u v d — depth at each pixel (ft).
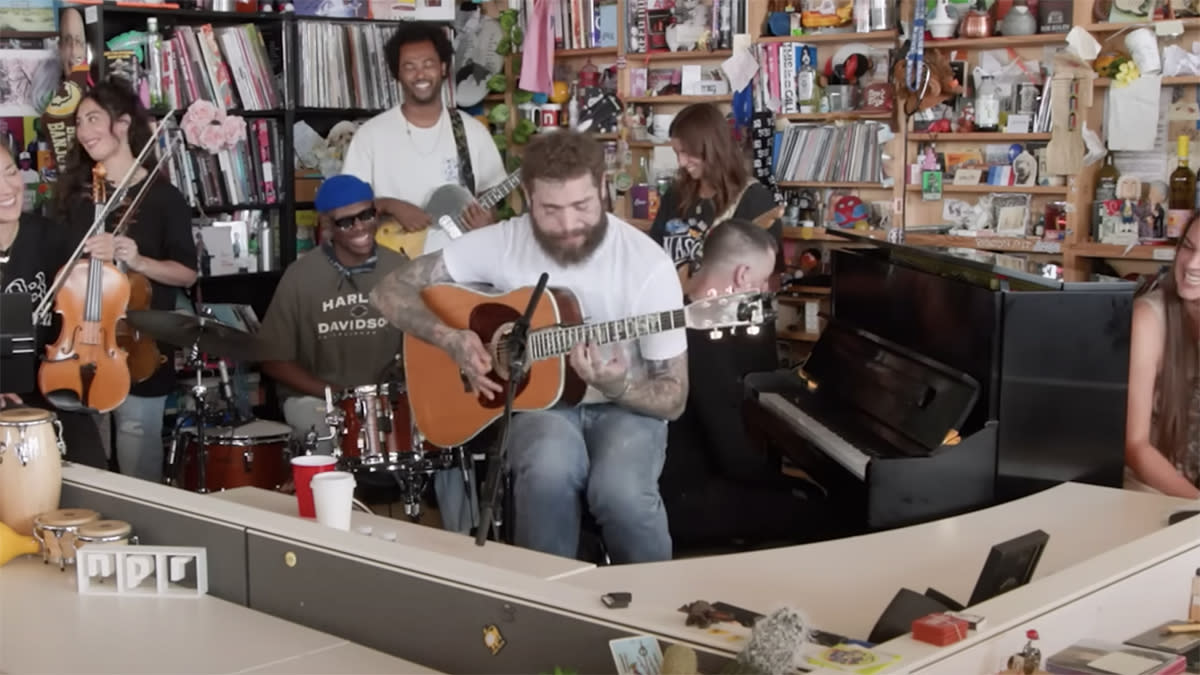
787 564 7.02
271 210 19.54
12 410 7.13
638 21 19.61
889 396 11.19
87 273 13.20
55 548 6.61
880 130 17.35
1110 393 9.62
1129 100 15.40
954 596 6.43
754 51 18.38
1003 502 9.73
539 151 9.68
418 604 5.34
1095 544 7.43
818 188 18.40
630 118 19.88
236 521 6.09
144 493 6.63
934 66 16.87
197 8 18.45
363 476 13.73
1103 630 5.29
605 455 9.53
